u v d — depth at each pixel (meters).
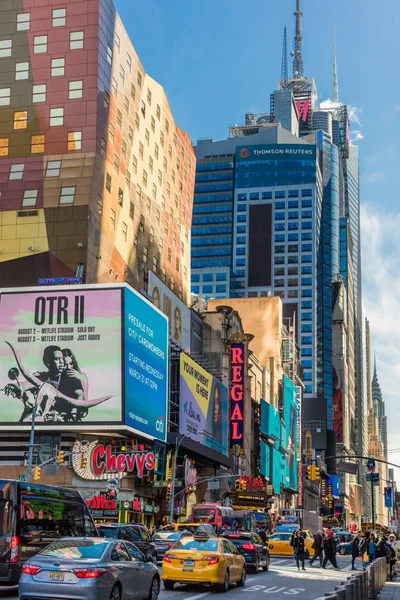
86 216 79.31
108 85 87.88
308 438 194.75
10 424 73.75
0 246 80.00
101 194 83.31
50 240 79.31
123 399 72.75
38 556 19.81
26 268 78.88
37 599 19.08
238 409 119.00
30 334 75.25
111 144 87.19
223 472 113.12
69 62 85.88
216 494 109.19
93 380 73.44
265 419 133.88
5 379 74.69
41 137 83.94
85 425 72.62
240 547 39.56
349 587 15.61
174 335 104.75
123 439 77.62
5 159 83.81
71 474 72.75
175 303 105.69
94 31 86.38
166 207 107.88
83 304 75.00
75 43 86.38
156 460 79.81
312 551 57.81
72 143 83.19
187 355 95.81
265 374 149.25
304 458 192.62
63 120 84.06
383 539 42.50
